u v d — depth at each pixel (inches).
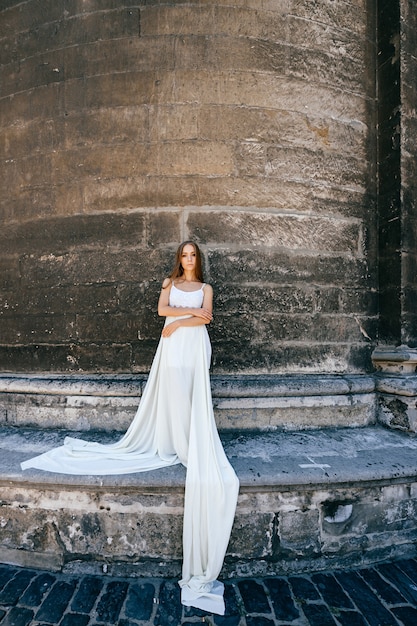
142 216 137.6
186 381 113.0
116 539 103.9
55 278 144.0
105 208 139.9
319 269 142.6
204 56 137.9
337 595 95.0
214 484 97.6
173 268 135.8
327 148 145.3
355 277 147.3
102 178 140.3
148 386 119.8
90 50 142.3
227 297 136.3
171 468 107.5
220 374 135.5
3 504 107.5
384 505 110.3
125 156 138.9
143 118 138.3
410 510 112.7
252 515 103.7
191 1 138.0
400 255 144.2
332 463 109.6
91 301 140.4
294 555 105.0
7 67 152.6
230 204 137.0
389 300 147.2
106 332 139.2
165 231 136.8
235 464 108.1
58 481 101.9
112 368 138.6
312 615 87.9
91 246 140.7
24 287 147.9
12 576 102.2
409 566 107.0
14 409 140.9
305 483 101.7
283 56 141.4
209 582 95.5
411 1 150.0
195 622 85.6
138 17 139.4
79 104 142.8
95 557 104.5
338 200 145.9
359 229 148.6
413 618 87.3
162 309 119.6
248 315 136.9
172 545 103.0
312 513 106.0
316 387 135.0
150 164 137.7
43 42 147.8
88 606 90.7
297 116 142.1
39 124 147.2
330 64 146.5
